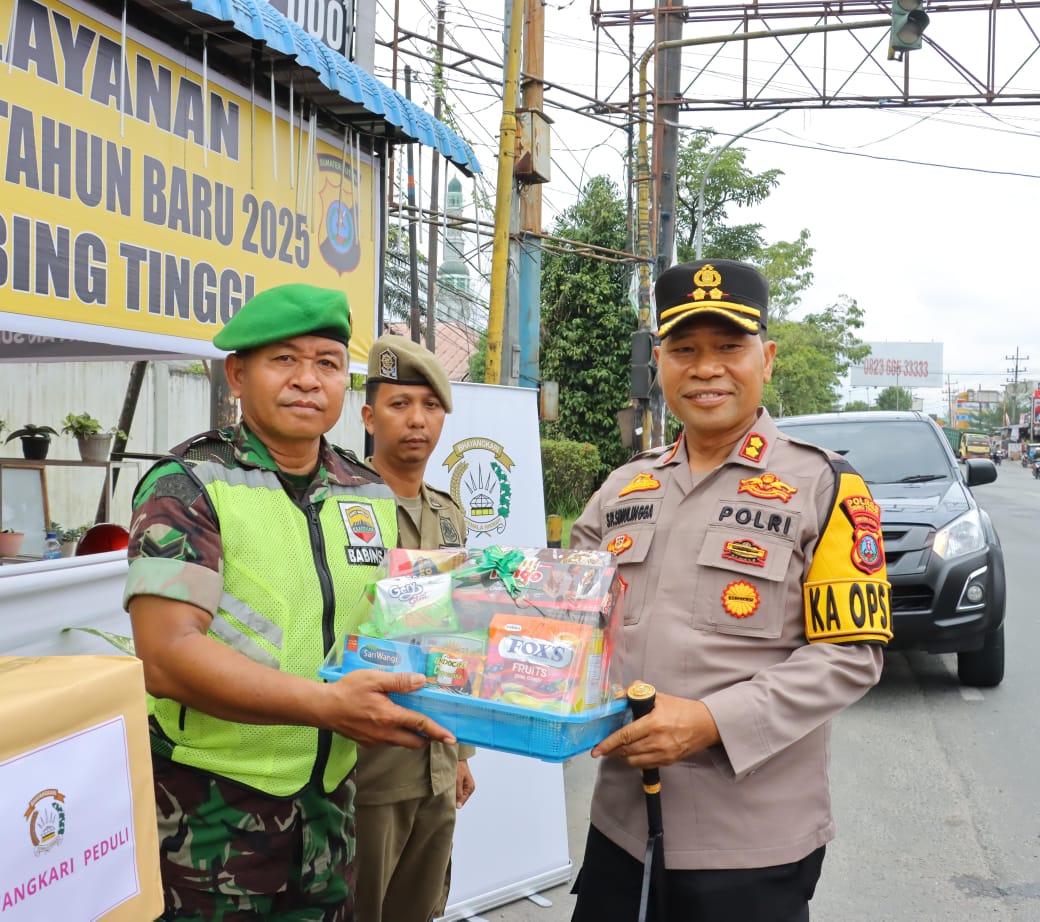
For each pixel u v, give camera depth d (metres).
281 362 1.63
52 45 2.76
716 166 19.70
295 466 1.72
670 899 1.64
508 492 3.51
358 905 2.26
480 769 3.16
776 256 30.97
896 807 3.95
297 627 1.60
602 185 15.13
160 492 1.53
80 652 2.29
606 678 1.49
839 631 1.61
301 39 3.48
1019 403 92.31
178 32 3.22
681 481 1.83
